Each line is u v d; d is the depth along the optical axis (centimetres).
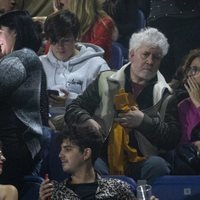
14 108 1284
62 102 1484
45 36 1537
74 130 1234
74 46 1544
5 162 1281
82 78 1531
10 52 1348
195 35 1725
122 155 1359
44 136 1337
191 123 1430
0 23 1347
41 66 1329
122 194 1227
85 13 1672
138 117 1342
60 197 1217
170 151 1398
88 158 1236
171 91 1399
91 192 1223
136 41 1387
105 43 1666
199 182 1306
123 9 1850
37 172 1328
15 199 1230
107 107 1378
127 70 1401
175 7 1731
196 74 1448
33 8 1808
